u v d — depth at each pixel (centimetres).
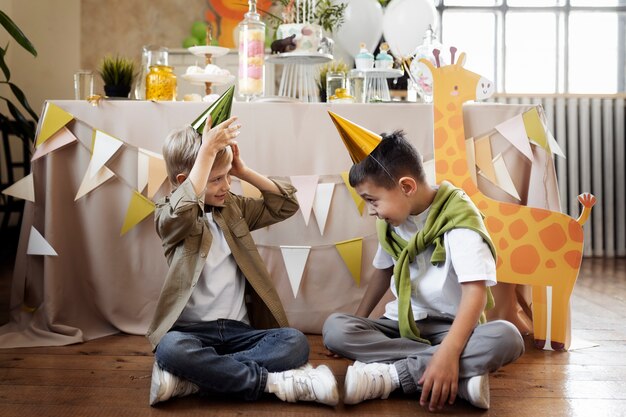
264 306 150
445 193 139
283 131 184
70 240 185
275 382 129
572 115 419
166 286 140
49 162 182
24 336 178
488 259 130
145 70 212
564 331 170
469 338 127
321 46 211
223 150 140
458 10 459
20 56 434
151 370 151
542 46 459
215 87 327
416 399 131
